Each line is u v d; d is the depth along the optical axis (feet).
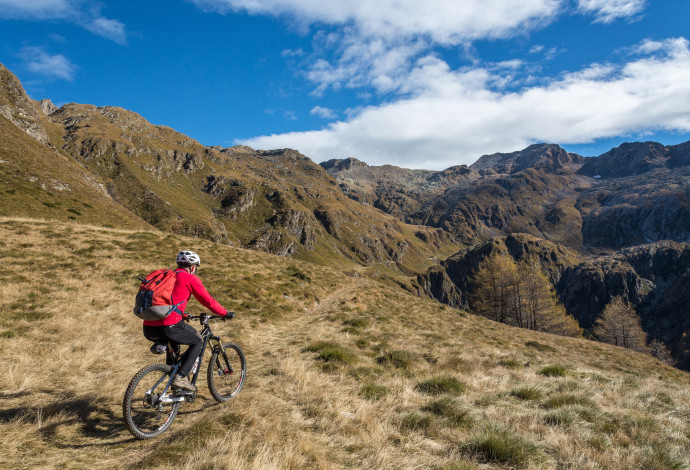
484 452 17.21
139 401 16.46
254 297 62.49
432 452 17.40
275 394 23.26
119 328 36.86
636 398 31.01
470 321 106.42
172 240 90.74
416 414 21.13
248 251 113.29
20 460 13.07
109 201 202.59
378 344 45.73
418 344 50.01
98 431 16.37
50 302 40.70
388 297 107.34
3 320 33.01
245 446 15.30
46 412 17.37
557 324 204.03
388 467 15.24
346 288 103.86
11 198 131.23
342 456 16.01
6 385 20.76
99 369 25.66
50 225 82.38
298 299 71.67
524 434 20.10
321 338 43.45
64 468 13.00
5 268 49.34
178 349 18.13
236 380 22.76
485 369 39.17
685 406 29.73
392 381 29.25
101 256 65.51
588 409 24.79
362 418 20.15
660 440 20.71
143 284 16.79
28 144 213.05
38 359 25.64
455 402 23.94
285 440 16.72
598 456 17.66
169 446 15.03
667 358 316.60
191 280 17.38
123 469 13.39
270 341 41.88
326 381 26.94
